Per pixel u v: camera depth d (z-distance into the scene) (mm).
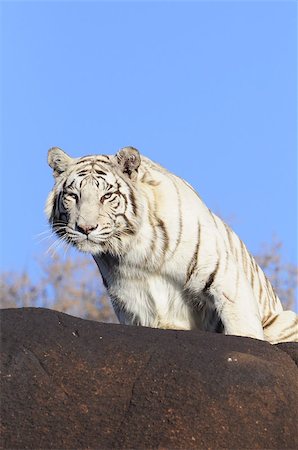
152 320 22453
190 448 16094
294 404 16812
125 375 16781
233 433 16266
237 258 23078
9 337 17109
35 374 16641
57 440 16234
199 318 22281
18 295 48156
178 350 17109
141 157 22766
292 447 16547
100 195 21578
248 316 21594
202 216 22000
